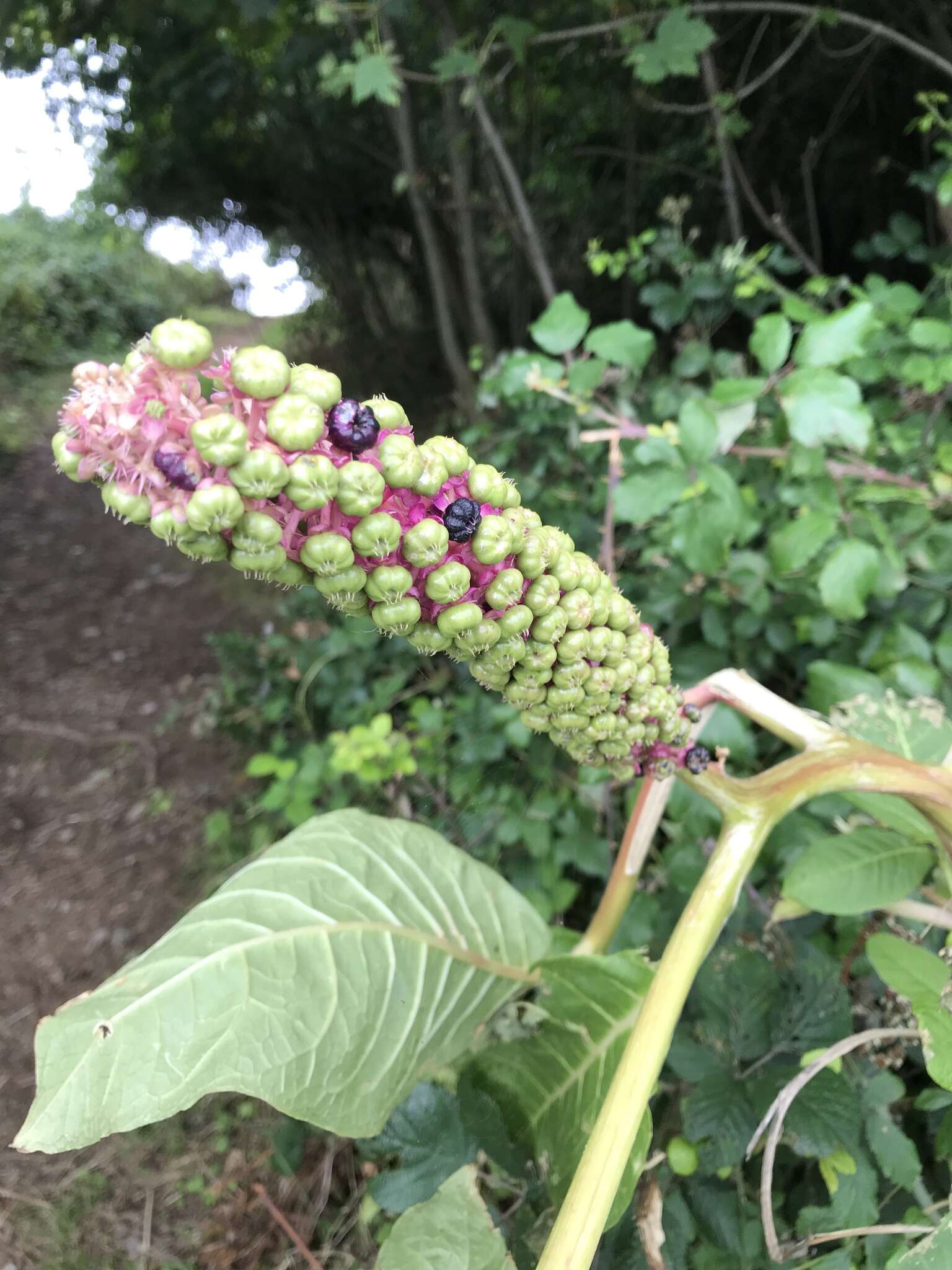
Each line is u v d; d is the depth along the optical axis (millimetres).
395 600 1018
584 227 7074
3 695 6496
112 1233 3090
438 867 1794
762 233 6176
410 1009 1562
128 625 7398
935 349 2703
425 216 5988
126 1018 1328
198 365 872
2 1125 3596
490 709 3508
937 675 2260
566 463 4105
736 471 2775
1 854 5012
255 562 931
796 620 2760
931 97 3477
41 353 14844
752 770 2736
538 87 6188
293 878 1610
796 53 5414
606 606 1189
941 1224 1290
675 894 2396
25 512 9867
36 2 6246
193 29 6430
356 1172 2875
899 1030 1481
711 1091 1597
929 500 2289
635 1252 1520
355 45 4098
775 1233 1530
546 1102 1707
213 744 5594
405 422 1018
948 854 1511
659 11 4344
